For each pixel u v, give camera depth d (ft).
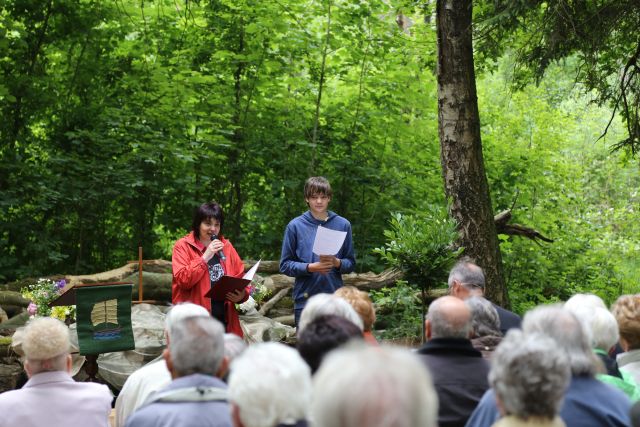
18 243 32.30
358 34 34.76
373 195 35.47
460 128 23.68
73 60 35.50
